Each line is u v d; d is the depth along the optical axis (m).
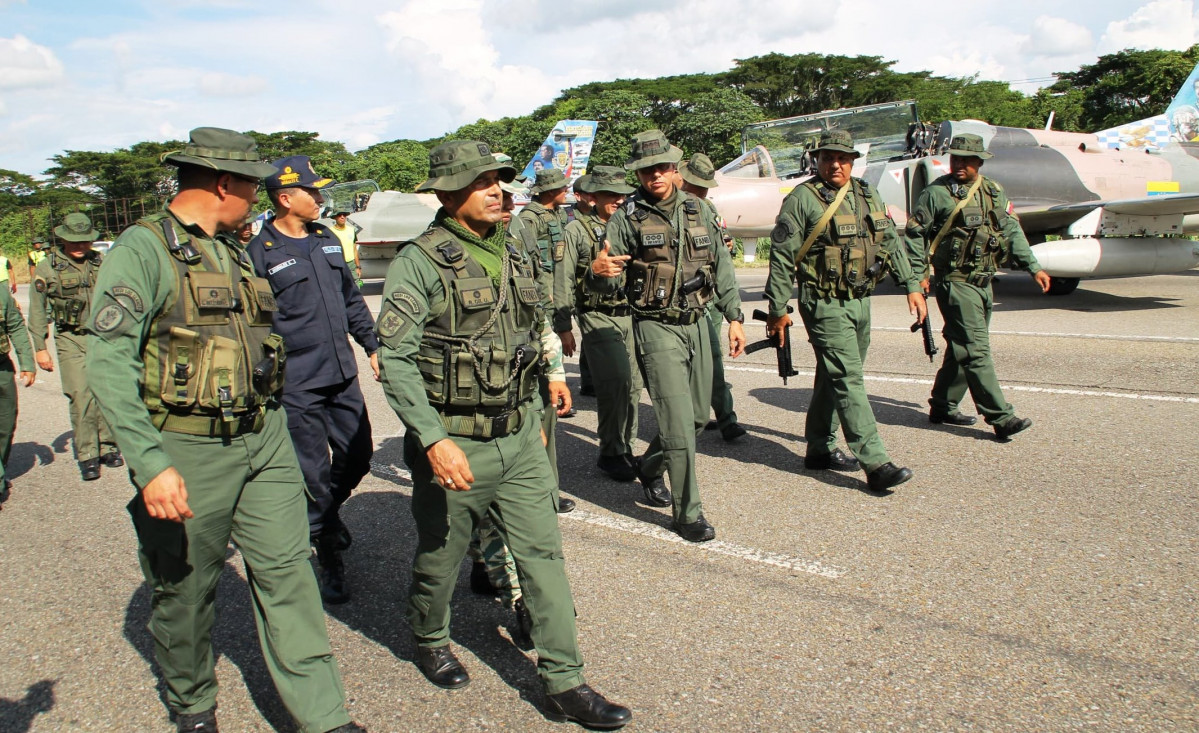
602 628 3.29
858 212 4.52
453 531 2.78
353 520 4.64
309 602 2.56
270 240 3.84
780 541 4.06
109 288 2.24
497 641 3.29
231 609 3.67
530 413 2.79
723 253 4.22
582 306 5.15
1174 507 4.21
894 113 12.76
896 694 2.76
